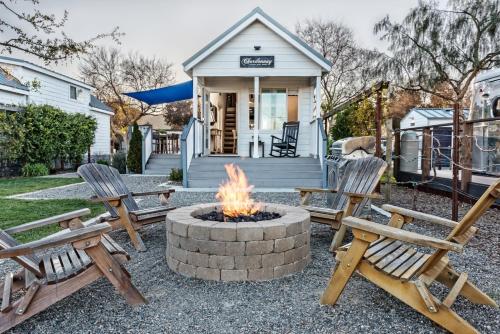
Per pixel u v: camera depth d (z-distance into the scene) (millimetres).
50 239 2246
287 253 3176
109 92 29500
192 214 3771
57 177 12797
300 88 11781
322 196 8016
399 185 9914
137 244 3967
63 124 14781
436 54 15727
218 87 12039
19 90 13297
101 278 3107
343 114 12672
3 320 2186
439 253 2137
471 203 6723
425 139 8344
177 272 3283
